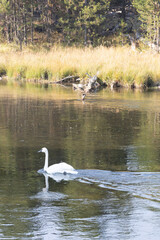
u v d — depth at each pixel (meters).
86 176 9.30
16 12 52.94
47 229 6.95
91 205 7.77
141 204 7.74
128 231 6.84
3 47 50.72
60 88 28.39
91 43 51.28
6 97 23.34
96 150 12.20
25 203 7.94
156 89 28.47
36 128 15.44
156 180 8.85
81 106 20.50
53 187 8.73
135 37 49.88
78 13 51.91
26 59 36.47
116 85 30.12
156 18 42.06
